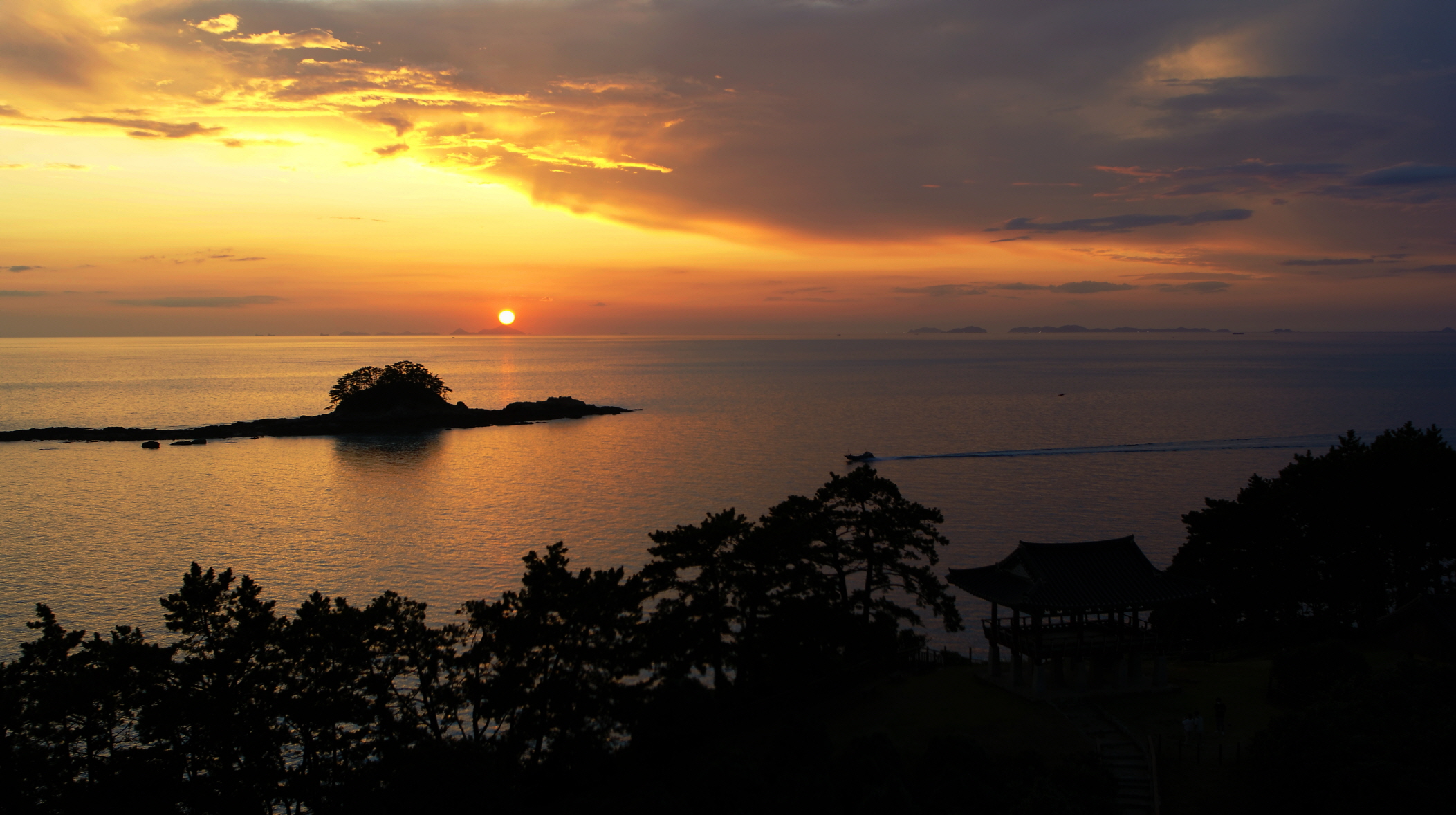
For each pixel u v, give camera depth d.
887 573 53.91
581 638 39.44
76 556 91.56
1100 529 101.88
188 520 109.50
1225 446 166.50
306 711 32.88
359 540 98.56
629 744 40.53
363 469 150.88
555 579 39.03
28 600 76.50
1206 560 59.88
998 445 172.12
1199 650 55.03
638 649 42.16
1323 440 172.38
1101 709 39.75
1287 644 53.72
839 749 37.56
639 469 148.12
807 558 48.88
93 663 32.84
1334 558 56.66
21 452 168.88
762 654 45.06
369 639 35.94
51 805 30.19
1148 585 41.41
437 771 30.08
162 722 31.36
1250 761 33.19
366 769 32.78
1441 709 30.92
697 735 39.00
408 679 52.16
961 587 45.09
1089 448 166.50
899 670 48.34
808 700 44.38
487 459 162.00
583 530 103.50
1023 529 102.12
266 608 34.94
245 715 32.59
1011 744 36.59
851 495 51.06
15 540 98.44
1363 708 32.09
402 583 81.88
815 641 45.84
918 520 50.31
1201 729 37.06
